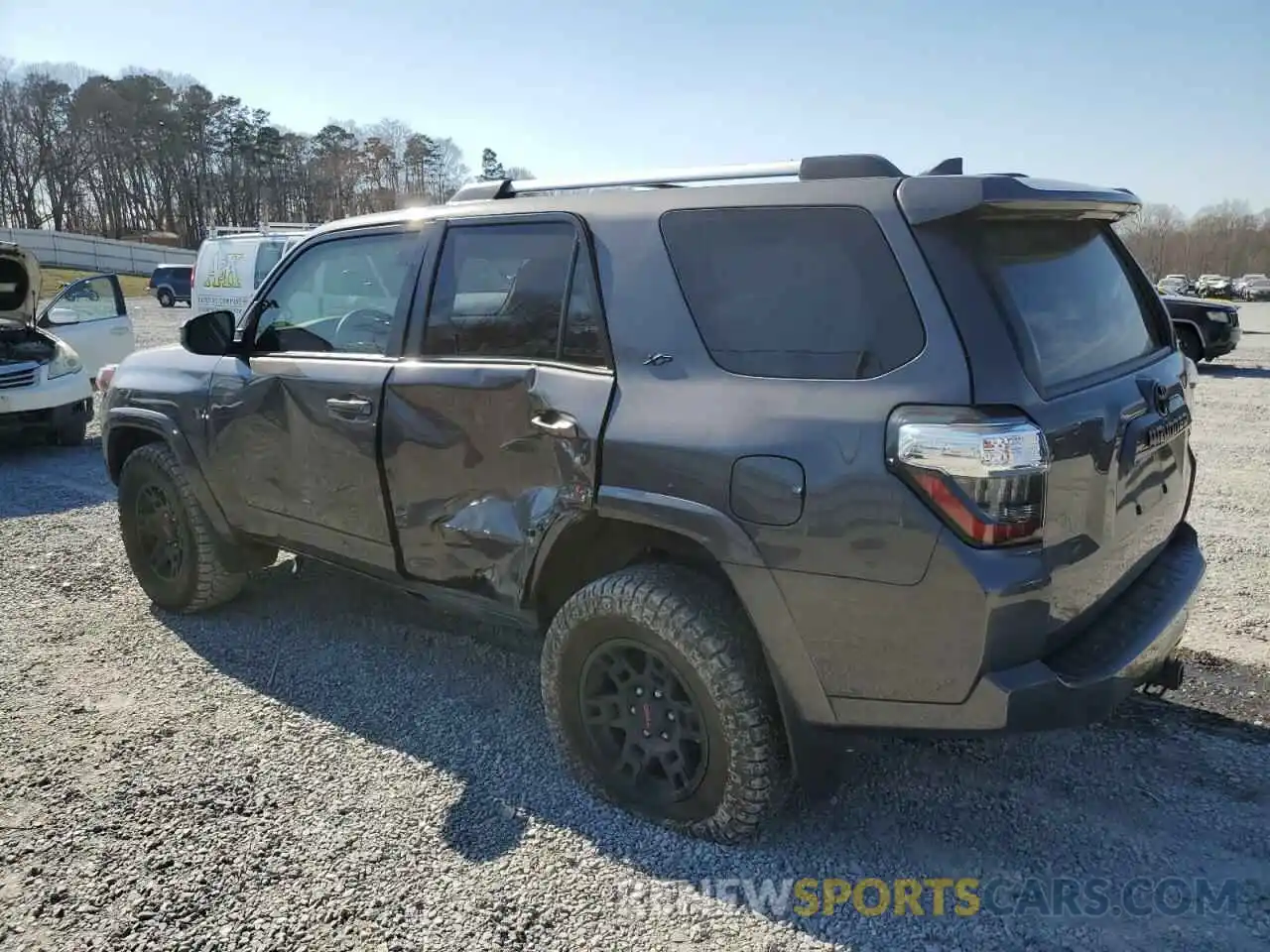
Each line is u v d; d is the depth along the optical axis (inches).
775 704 103.2
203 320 157.1
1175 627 103.8
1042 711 89.7
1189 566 117.0
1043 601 89.5
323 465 143.2
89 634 171.6
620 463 106.4
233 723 138.3
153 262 2330.2
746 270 103.0
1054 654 94.7
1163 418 110.3
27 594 192.5
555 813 115.3
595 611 110.4
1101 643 97.3
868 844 108.8
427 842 109.6
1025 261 99.3
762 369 100.0
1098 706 92.8
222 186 3531.0
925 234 92.6
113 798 118.4
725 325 103.5
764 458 95.5
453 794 119.5
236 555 172.7
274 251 567.2
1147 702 141.3
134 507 179.9
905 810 115.3
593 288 113.3
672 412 103.5
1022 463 86.1
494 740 133.5
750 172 109.0
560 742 119.3
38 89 3309.5
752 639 103.2
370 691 148.8
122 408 179.3
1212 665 152.9
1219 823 112.0
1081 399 95.2
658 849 108.1
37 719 139.3
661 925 96.0
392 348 135.2
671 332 106.8
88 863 106.0
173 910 98.3
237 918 97.2
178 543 175.2
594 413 109.3
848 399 92.9
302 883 102.5
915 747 129.8
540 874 103.8
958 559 86.7
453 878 103.3
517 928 95.6
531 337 119.7
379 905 99.0
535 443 116.0
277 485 152.3
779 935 94.6
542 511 115.7
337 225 148.4
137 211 3513.8
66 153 3321.9
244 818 114.3
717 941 93.8
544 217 120.6
